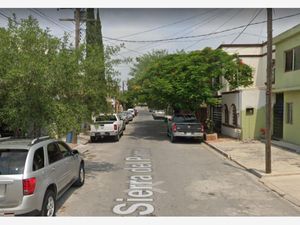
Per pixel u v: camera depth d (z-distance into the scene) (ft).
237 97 77.77
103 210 27.04
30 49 33.96
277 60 70.54
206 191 32.99
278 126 71.51
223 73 80.07
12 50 33.53
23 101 32.86
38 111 33.91
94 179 38.17
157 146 69.05
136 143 74.38
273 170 41.75
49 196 24.57
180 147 67.56
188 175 40.42
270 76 40.45
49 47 34.88
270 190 33.63
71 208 27.58
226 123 87.76
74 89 36.06
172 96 80.28
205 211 26.78
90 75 39.01
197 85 76.95
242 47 102.78
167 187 34.50
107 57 41.86
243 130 75.61
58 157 28.12
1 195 21.61
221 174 41.16
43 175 23.67
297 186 34.55
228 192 32.71
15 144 24.26
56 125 34.40
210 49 81.82
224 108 88.74
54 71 33.32
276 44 70.69
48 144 26.91
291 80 64.39
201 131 74.38
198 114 115.34
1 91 33.76
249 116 75.66
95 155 56.85
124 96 49.44
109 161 50.57
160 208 27.55
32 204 21.98
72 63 34.73
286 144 62.49
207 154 58.03
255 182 37.11
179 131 74.28
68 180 30.07
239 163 47.42
